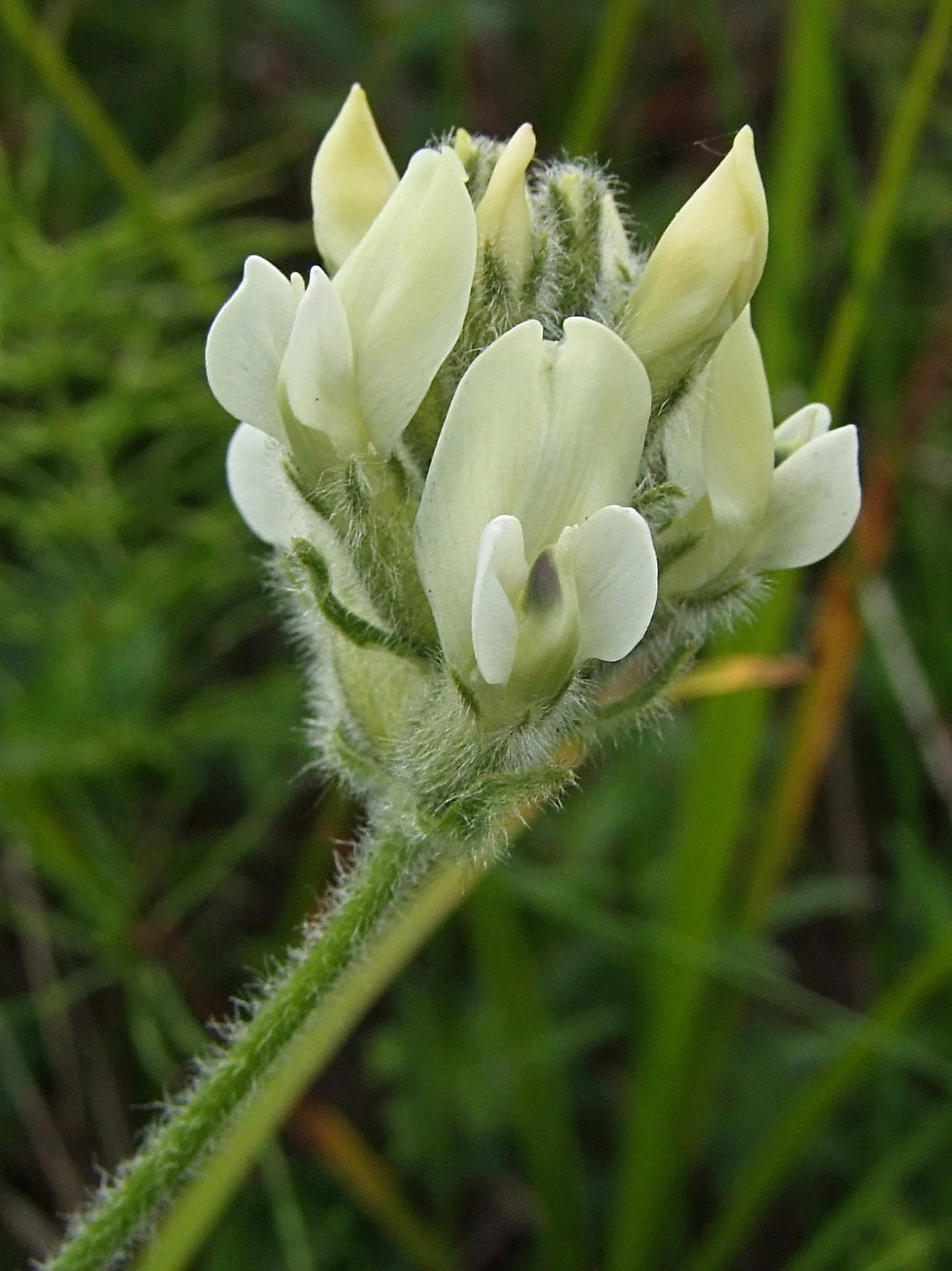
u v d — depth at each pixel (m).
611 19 0.17
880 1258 0.15
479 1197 0.17
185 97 0.22
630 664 0.11
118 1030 0.18
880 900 0.18
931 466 0.19
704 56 0.23
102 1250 0.11
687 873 0.15
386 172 0.11
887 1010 0.14
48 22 0.22
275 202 0.22
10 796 0.16
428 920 0.14
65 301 0.18
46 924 0.17
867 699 0.19
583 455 0.10
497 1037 0.16
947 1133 0.15
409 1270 0.16
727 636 0.15
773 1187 0.15
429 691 0.11
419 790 0.11
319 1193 0.16
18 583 0.19
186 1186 0.13
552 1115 0.15
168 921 0.17
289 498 0.11
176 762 0.18
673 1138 0.15
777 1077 0.16
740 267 0.11
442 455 0.10
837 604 0.15
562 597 0.10
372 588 0.11
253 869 0.19
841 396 0.16
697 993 0.15
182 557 0.18
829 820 0.19
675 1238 0.16
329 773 0.12
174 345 0.20
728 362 0.11
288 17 0.22
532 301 0.11
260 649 0.20
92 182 0.21
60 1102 0.17
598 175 0.11
